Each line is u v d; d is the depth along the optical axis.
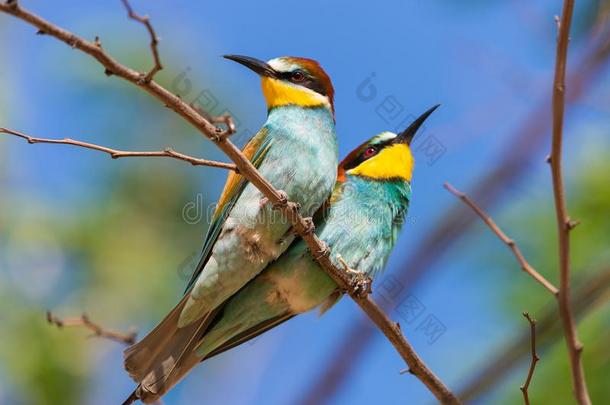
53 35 6.60
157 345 9.59
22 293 11.43
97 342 11.41
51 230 11.90
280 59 11.20
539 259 11.31
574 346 7.12
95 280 11.74
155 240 12.15
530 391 10.10
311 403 11.38
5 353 10.90
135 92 12.24
